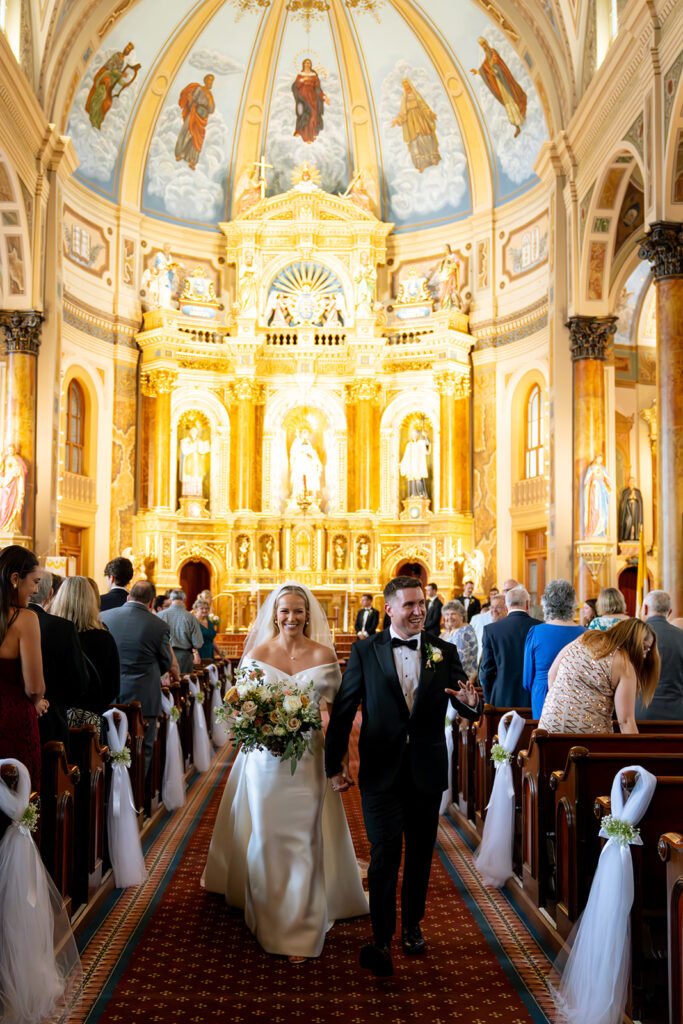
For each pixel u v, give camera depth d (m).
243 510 28.27
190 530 28.17
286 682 6.09
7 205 19.80
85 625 6.95
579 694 6.73
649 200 15.63
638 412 24.25
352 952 6.01
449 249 28.80
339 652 25.12
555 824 6.27
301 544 28.08
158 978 5.53
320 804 6.12
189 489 28.45
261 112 29.39
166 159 28.58
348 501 28.78
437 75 27.52
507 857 7.36
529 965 5.78
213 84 28.34
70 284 25.77
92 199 26.72
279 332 29.08
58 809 5.66
